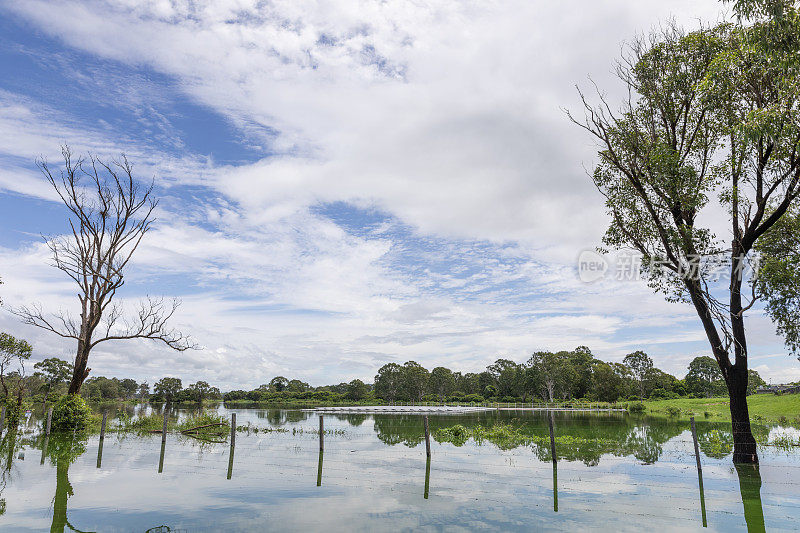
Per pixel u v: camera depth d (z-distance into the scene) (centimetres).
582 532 922
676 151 1867
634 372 11200
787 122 1511
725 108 1831
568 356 12188
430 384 12988
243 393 14088
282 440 2716
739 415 1783
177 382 10800
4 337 3331
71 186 3130
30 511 1074
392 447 2364
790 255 2059
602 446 2384
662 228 1908
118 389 12238
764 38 1345
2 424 2566
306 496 1234
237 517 1023
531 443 2534
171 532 917
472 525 968
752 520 1017
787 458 1909
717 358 1844
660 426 3669
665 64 1988
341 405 11875
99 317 3203
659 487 1356
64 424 2912
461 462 1844
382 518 1019
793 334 2109
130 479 1466
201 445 2409
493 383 14312
